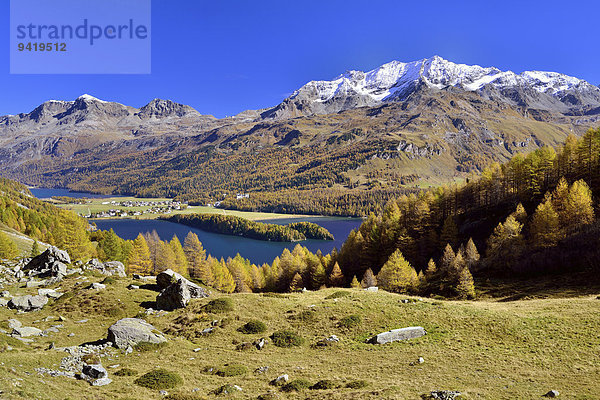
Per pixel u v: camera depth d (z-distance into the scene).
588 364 28.34
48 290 54.16
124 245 122.56
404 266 90.38
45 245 118.25
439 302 49.78
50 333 37.09
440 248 116.62
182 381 26.41
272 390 25.31
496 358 30.73
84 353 30.55
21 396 18.17
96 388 23.25
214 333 39.22
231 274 121.75
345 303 47.19
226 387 25.16
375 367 29.84
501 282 82.19
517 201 117.38
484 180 129.38
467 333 37.41
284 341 37.16
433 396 22.62
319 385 25.78
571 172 113.00
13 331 35.22
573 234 81.25
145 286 59.97
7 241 86.94
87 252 99.38
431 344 34.97
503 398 22.67
